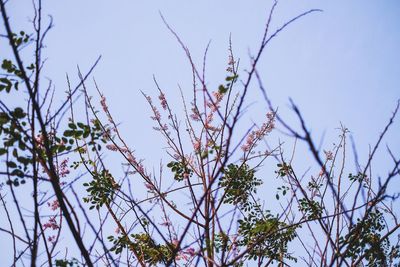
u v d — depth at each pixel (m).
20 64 2.13
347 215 2.33
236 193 5.44
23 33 2.76
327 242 3.30
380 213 4.30
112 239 4.93
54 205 4.10
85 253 2.14
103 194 4.86
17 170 2.74
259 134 5.12
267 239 4.80
